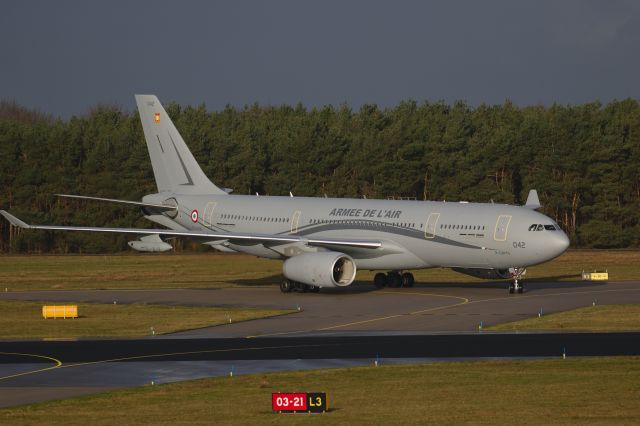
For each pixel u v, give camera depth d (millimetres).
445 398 54938
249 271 165000
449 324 88875
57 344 78938
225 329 88000
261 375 62750
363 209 125750
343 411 51875
